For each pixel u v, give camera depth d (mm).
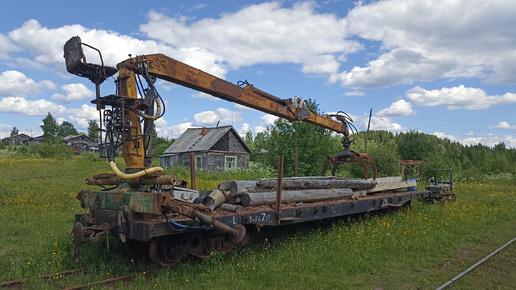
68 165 27000
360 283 4953
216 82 6715
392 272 5484
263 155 19078
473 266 5703
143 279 4691
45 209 9547
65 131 109562
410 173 28234
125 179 5352
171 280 4809
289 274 5137
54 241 6340
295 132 16875
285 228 7781
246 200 6664
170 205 4746
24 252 6090
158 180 5031
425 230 7883
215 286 4703
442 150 55500
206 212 5750
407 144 46562
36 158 34906
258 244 6691
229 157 28797
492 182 26812
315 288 4730
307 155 16391
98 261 5523
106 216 5258
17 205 10133
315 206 7238
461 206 12016
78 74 5457
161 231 4781
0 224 7652
